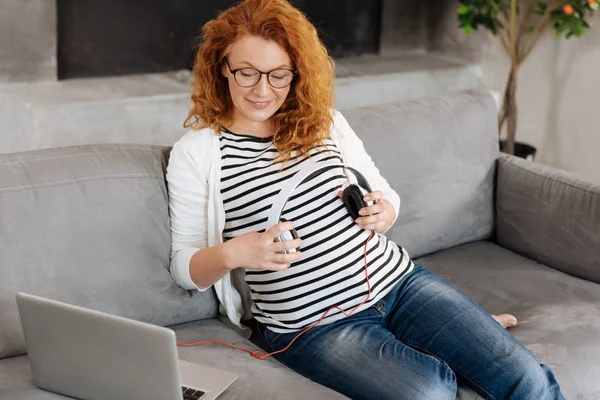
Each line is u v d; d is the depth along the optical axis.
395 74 3.52
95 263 1.54
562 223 1.98
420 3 3.82
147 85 3.18
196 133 1.61
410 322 1.60
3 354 1.50
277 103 1.60
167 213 1.64
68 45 3.10
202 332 1.65
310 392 1.42
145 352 1.24
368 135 1.92
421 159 2.00
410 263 1.70
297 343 1.56
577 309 1.78
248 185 1.57
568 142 3.28
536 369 1.49
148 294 1.61
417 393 1.41
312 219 1.56
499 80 3.57
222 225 1.60
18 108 2.92
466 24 3.02
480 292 1.86
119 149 1.63
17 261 1.47
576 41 3.13
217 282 1.66
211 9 3.34
